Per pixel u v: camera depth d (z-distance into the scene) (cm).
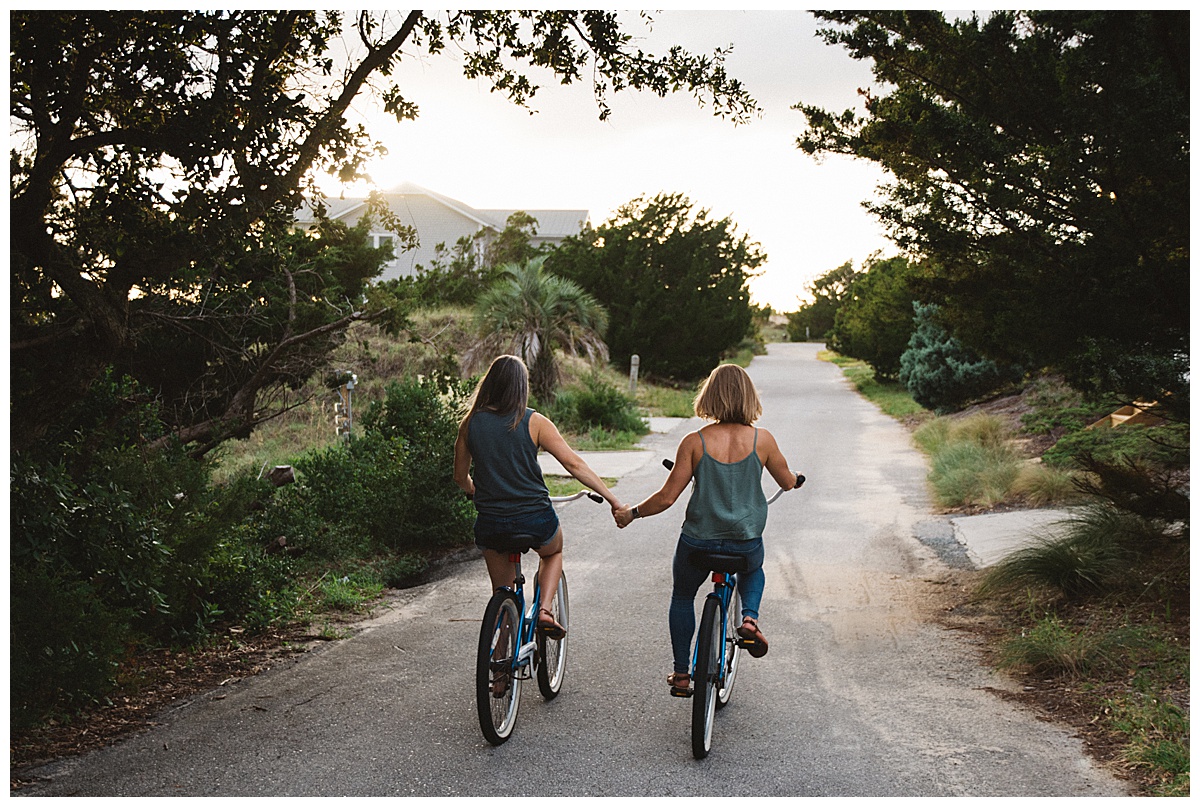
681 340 3148
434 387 1098
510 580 477
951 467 1312
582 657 587
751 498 449
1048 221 650
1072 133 607
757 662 575
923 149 660
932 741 445
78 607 454
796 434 1955
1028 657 546
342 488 932
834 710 489
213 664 575
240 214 529
